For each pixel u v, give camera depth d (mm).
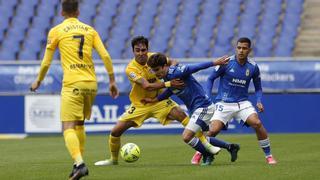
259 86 36438
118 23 87500
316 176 28766
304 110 66250
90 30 30312
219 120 35750
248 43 35094
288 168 31859
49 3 89812
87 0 90125
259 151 45250
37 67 68562
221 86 36094
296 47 83688
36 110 66875
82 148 31188
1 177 30062
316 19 86500
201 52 82500
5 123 67000
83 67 29641
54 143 57125
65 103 29188
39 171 32312
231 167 32656
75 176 27031
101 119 67062
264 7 87875
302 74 66812
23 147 52875
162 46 83750
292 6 87750
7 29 86812
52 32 29891
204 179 28000
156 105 35688
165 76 33281
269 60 67188
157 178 28578
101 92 67250
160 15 88125
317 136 60844
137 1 89875
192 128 33750
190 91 33781
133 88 35562
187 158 40500
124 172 31234
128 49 83812
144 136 64062
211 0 89062
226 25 85938
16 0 89812
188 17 87500
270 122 66438
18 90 68500
